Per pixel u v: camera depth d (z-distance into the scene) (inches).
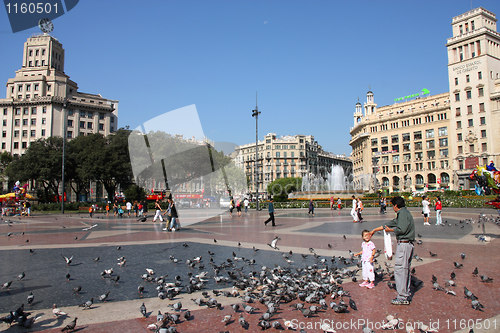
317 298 201.2
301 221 904.3
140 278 272.8
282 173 4943.4
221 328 166.7
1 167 2797.7
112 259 357.1
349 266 310.2
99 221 1042.7
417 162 3368.6
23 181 2159.2
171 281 262.1
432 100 3331.7
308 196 1987.0
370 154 3838.6
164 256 373.7
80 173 2037.4
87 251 411.8
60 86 3191.4
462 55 3009.4
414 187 3373.5
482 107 2847.0
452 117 3053.6
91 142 2203.5
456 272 281.1
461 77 2987.2
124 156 2171.5
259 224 823.1
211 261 325.7
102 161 2026.3
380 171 3698.3
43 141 2287.2
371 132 3841.0
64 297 221.1
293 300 211.8
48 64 3309.5
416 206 1684.3
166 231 667.4
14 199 1486.2
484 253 371.9
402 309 192.4
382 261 328.5
